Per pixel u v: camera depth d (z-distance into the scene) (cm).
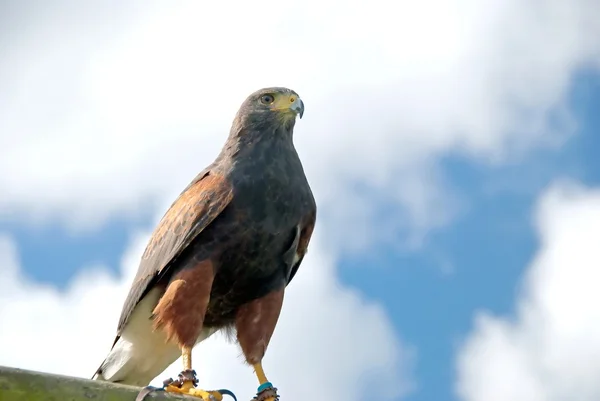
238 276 1352
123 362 1440
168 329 1294
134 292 1382
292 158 1398
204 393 1197
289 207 1357
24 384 945
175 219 1345
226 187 1336
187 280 1308
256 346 1358
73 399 963
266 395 1323
